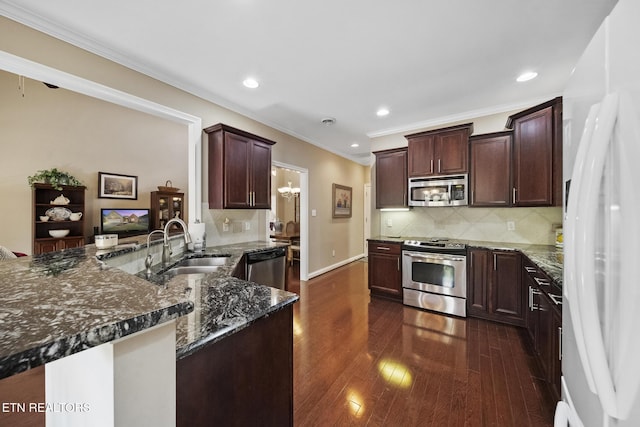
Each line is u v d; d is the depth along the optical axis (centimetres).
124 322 46
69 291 63
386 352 232
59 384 81
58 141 426
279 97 304
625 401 58
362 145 523
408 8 171
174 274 213
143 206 529
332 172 559
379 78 260
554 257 225
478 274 300
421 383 191
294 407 168
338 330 274
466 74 252
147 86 244
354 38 201
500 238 333
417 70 245
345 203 607
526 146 280
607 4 165
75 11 173
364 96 300
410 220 399
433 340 253
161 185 557
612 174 62
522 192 283
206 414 81
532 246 298
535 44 207
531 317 238
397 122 386
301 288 424
